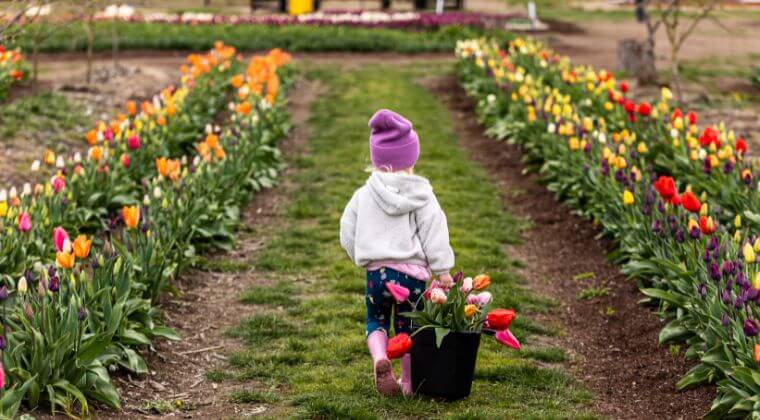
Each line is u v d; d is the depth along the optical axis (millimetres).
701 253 6004
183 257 7656
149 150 10039
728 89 16688
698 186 8570
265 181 10766
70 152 11523
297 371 5750
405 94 16891
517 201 10367
